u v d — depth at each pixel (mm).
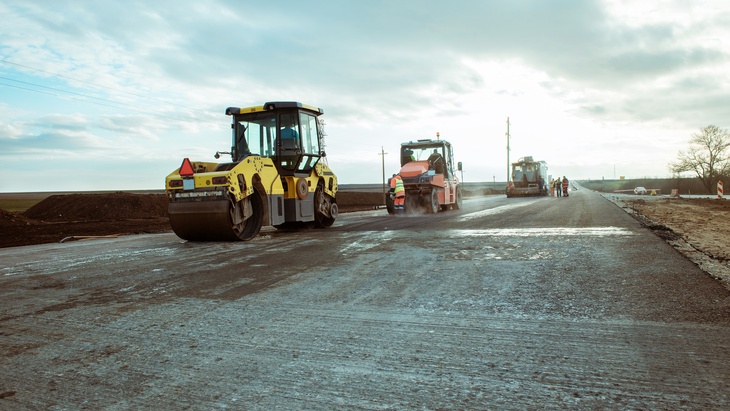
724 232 9031
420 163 17469
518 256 5672
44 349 2738
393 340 2740
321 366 2367
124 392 2113
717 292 3686
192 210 8422
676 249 6078
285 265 5488
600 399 1929
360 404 1937
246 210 8930
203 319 3281
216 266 5582
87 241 10391
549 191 47062
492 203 24719
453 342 2676
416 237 8109
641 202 24062
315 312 3391
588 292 3768
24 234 14312
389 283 4316
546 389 2035
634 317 3061
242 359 2492
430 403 1929
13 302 3984
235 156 10828
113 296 4109
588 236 7629
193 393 2084
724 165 57969
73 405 1993
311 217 10961
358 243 7453
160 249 7645
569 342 2625
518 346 2584
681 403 1879
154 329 3076
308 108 10875
